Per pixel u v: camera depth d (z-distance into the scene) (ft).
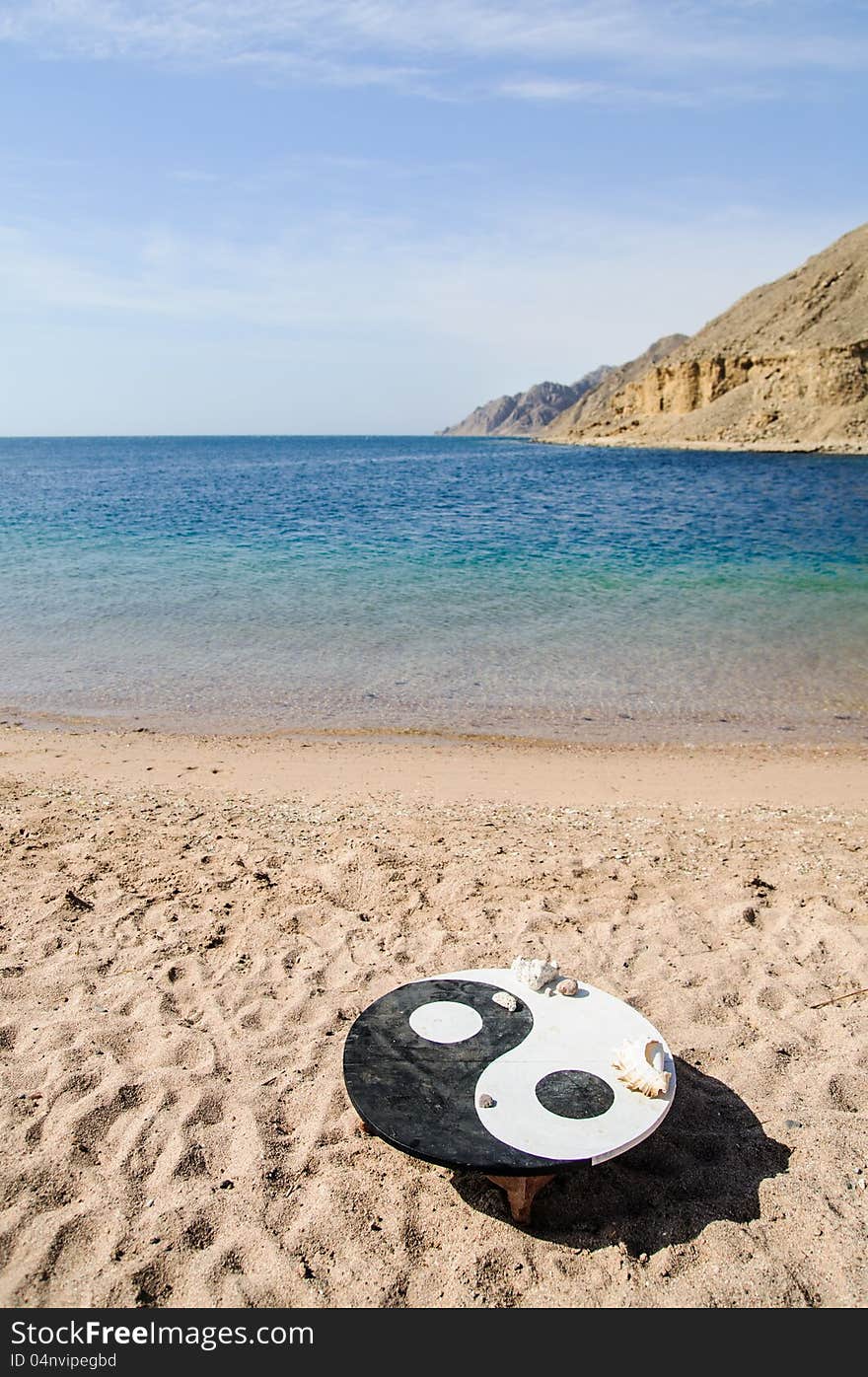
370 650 21.06
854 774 13.62
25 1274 4.63
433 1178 5.38
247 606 25.61
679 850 10.28
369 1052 5.41
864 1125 5.78
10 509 55.77
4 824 10.86
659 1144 5.65
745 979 7.45
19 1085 6.00
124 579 29.55
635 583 28.78
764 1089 6.13
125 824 10.91
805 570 31.04
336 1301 4.56
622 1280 4.71
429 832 10.78
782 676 19.06
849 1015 6.93
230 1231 4.93
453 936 8.11
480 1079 5.16
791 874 9.55
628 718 16.56
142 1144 5.50
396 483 83.41
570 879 9.43
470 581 29.12
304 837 10.52
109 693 18.10
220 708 17.15
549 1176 5.07
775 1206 5.16
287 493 70.13
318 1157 5.48
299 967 7.59
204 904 8.70
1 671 19.56
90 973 7.41
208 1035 6.58
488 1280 4.71
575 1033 5.61
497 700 17.60
